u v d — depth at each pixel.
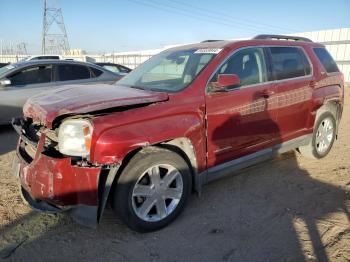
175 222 3.50
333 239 3.19
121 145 2.86
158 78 4.06
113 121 2.91
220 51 3.92
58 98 3.41
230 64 3.91
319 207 3.84
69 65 7.90
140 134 2.99
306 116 4.90
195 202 3.94
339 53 15.70
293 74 4.68
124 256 2.95
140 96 3.23
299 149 5.42
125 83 4.33
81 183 2.87
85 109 2.88
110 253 2.99
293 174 4.82
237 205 3.88
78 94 3.44
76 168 2.85
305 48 5.04
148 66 4.55
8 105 7.10
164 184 3.30
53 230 3.32
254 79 4.14
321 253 2.98
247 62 4.11
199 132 3.48
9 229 3.32
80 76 7.99
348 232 3.30
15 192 4.15
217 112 3.65
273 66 4.40
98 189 2.94
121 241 3.17
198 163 3.55
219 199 4.02
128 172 3.04
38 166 2.96
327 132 5.43
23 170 3.17
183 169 3.39
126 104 3.04
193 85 3.54
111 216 3.59
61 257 2.93
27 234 3.25
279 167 5.08
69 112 2.86
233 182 4.52
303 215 3.65
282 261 2.89
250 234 3.29
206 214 3.67
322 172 4.91
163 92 3.52
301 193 4.21
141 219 3.19
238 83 3.59
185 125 3.32
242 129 3.96
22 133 3.55
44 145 3.07
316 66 5.07
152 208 3.39
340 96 5.48
